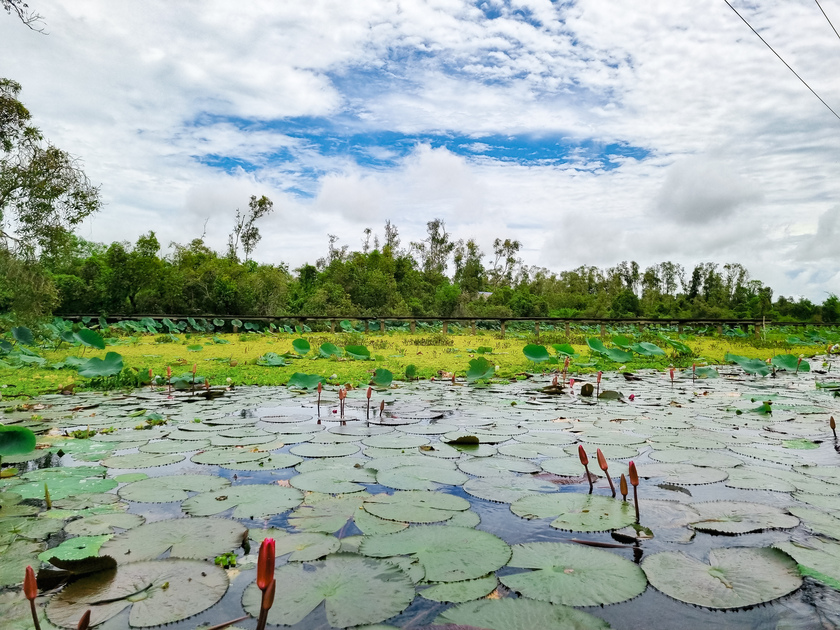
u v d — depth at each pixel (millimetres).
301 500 2340
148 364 7953
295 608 1455
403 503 2307
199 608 1455
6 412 4438
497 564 1730
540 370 7988
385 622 1387
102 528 2033
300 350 8688
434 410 4652
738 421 4180
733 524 2068
